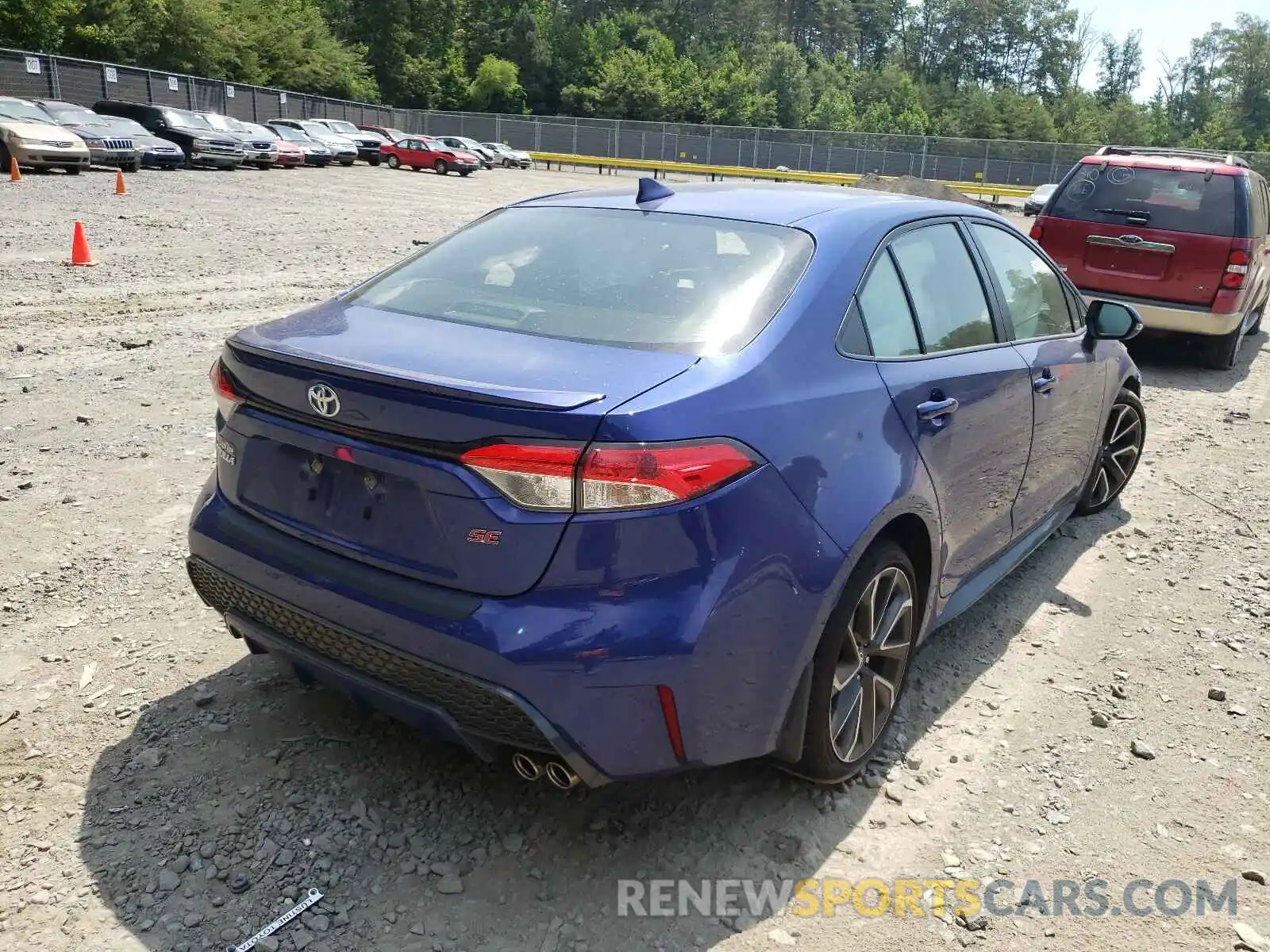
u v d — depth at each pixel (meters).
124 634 3.65
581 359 2.47
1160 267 8.98
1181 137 102.44
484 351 2.54
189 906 2.42
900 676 3.10
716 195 3.42
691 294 2.79
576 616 2.23
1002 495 3.72
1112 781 3.11
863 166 52.78
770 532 2.41
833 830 2.82
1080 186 9.38
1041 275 4.26
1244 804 3.03
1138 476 6.22
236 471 2.80
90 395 6.54
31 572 4.08
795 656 2.54
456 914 2.45
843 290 2.89
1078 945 2.45
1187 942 2.47
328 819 2.75
